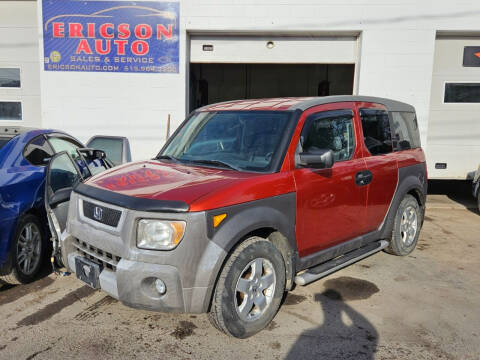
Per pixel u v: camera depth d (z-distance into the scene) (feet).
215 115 13.79
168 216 9.00
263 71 51.31
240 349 9.82
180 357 9.45
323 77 51.34
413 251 17.37
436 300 12.62
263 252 10.26
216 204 9.32
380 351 9.80
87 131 29.40
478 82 29.99
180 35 28.53
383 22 28.25
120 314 11.48
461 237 19.69
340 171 12.66
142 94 29.09
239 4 28.27
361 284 13.75
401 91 28.89
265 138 11.82
